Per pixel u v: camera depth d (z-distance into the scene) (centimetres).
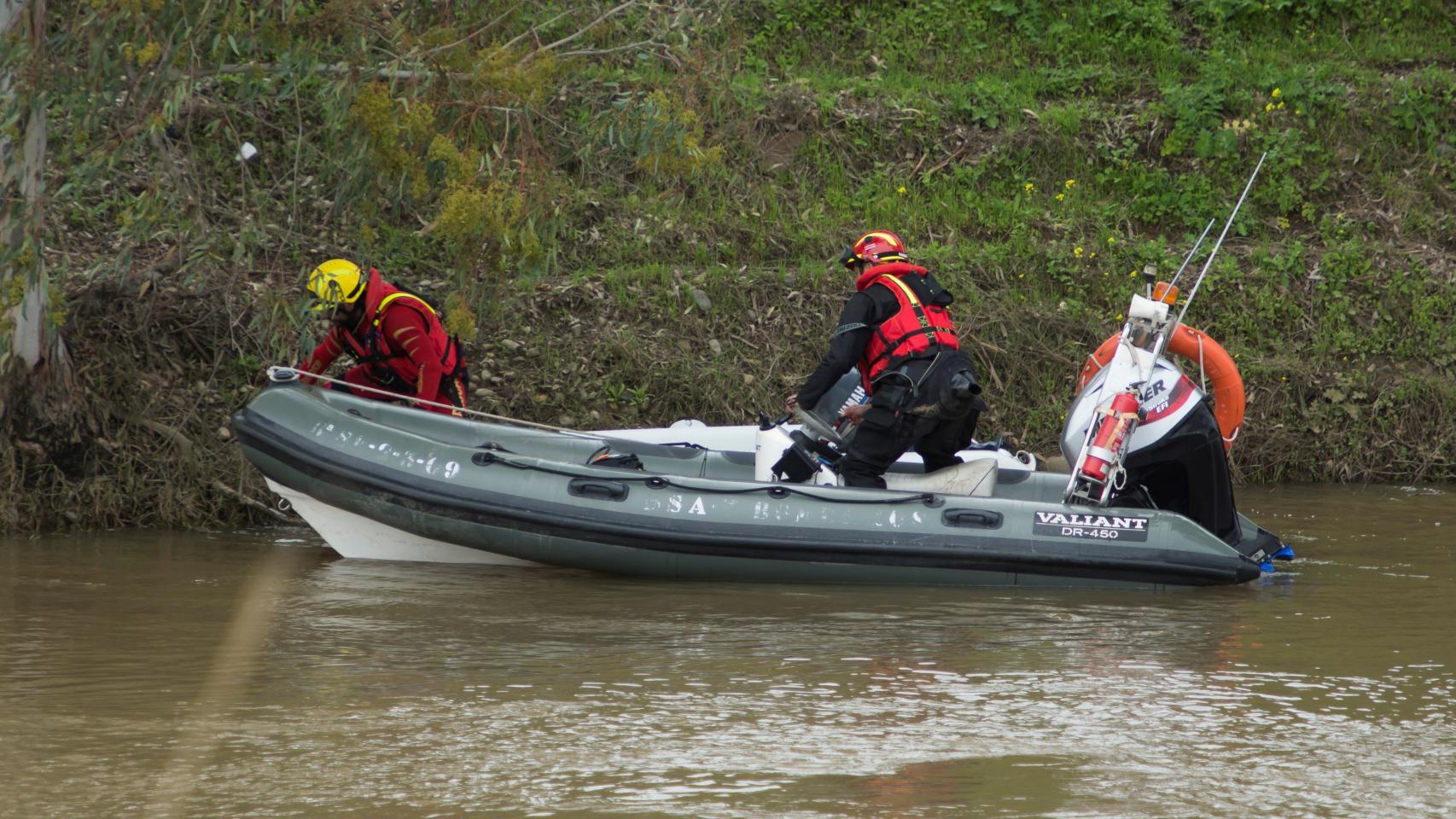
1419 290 2156
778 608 1118
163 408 1563
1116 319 2066
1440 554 1382
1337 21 2795
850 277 2052
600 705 852
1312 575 1277
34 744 771
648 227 2127
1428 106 2508
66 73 1275
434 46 1311
